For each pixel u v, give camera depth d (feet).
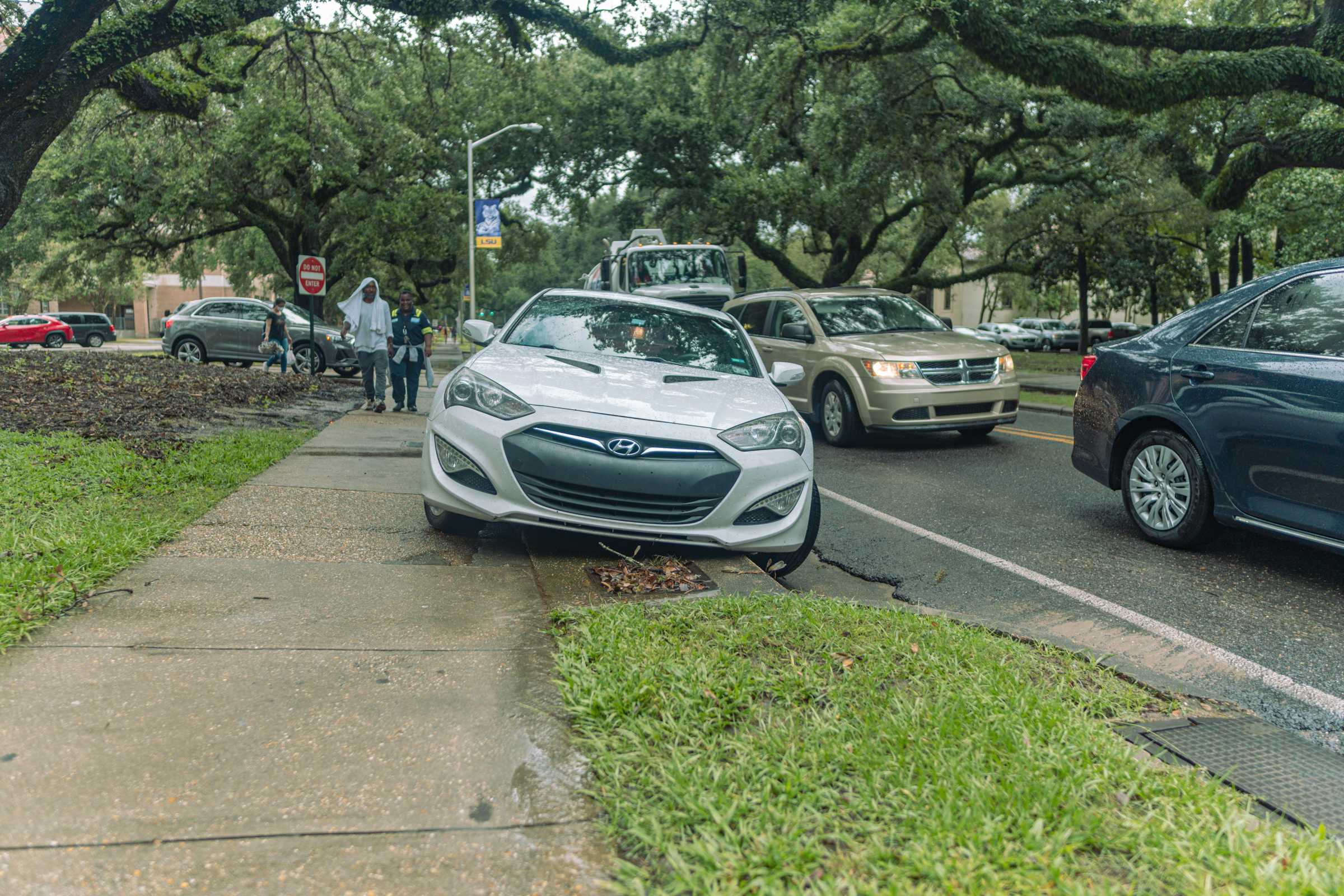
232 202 93.15
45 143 35.40
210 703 9.57
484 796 8.04
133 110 54.19
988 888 6.75
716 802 7.77
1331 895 6.71
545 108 102.47
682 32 57.82
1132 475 20.42
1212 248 140.67
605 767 8.51
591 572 15.87
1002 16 48.39
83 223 94.99
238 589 13.66
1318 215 94.22
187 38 37.68
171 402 37.93
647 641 11.80
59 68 34.76
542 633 12.32
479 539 18.02
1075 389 62.69
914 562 19.02
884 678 11.08
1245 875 6.97
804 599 14.39
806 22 59.67
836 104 75.92
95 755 8.33
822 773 8.37
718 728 9.45
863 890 6.70
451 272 136.67
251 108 79.56
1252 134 61.82
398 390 42.73
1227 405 17.85
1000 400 35.14
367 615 12.78
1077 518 22.90
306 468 25.38
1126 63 58.23
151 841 7.10
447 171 107.76
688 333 21.40
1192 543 19.19
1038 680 11.51
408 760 8.58
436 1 47.03
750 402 17.69
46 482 19.85
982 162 109.40
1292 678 12.71
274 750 8.62
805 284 108.78
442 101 90.22
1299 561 18.74
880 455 33.78
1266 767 9.52
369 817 7.61
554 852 7.28
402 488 23.09
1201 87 46.42
